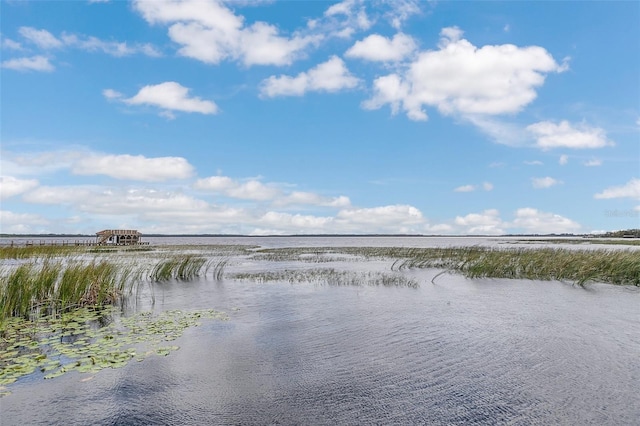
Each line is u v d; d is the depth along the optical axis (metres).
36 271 16.11
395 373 8.30
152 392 7.35
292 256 45.56
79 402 6.93
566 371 8.41
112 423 6.25
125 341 10.40
